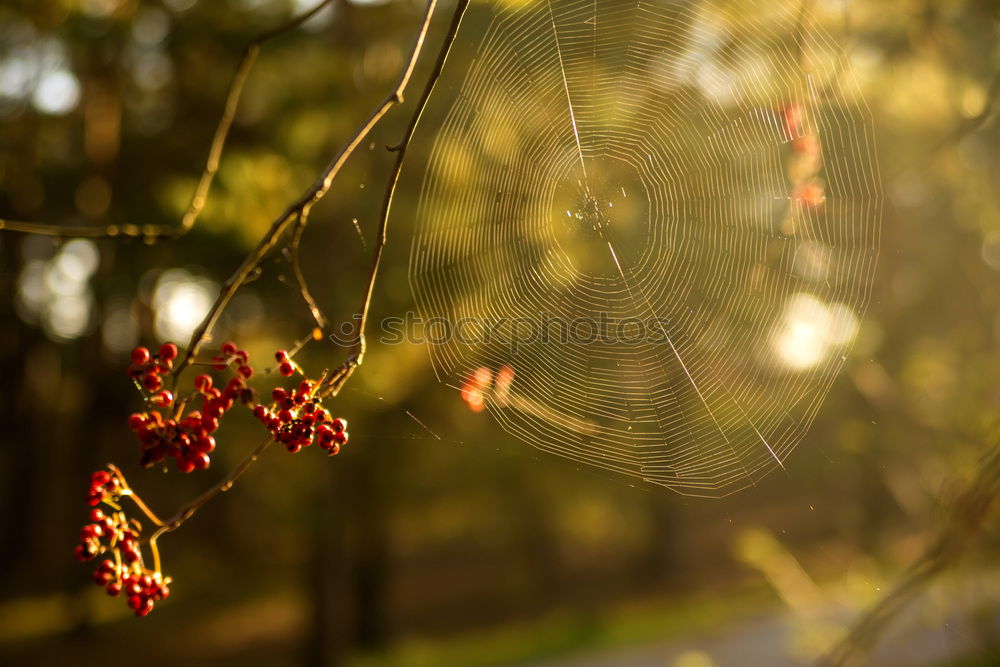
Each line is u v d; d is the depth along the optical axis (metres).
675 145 3.79
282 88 7.88
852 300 3.40
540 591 17.05
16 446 16.86
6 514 16.98
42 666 12.74
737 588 16.33
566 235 4.12
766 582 16.11
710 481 3.30
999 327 5.54
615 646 12.16
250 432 7.86
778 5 3.45
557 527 12.71
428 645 13.95
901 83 4.76
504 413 3.47
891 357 5.97
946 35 4.45
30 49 9.46
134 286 9.00
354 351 1.96
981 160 5.13
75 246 11.18
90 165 10.89
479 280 4.02
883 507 10.14
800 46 3.36
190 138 9.48
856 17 4.28
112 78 10.16
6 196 10.92
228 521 17.45
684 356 3.88
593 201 4.09
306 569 12.06
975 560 3.44
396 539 16.02
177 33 8.62
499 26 3.59
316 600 10.45
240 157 5.58
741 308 3.85
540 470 10.67
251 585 17.09
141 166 9.80
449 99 5.50
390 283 6.25
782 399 3.62
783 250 3.80
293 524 10.39
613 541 18.58
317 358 6.34
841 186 3.41
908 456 5.12
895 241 5.67
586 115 3.85
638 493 11.84
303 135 7.11
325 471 9.13
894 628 4.65
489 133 3.90
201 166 8.59
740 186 3.78
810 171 3.48
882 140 4.92
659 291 4.04
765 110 3.54
